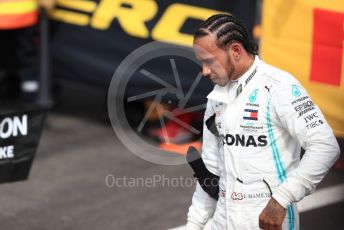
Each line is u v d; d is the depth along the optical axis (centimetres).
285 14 2066
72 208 1986
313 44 2031
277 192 1084
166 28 2330
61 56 2567
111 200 2041
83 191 2097
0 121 1503
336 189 2062
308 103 1085
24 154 1553
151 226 1886
